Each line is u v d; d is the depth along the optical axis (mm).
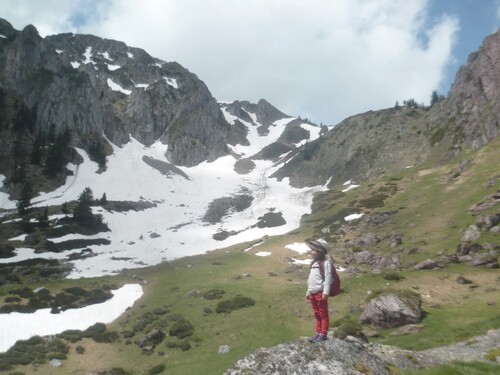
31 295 68750
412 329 37312
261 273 78562
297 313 52750
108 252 106312
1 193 136125
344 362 11539
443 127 146750
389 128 190750
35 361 48344
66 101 184875
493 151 111750
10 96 170500
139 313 64438
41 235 109500
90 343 54531
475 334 26906
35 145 156625
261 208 160625
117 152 196875
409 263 67375
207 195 180875
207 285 72688
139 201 156500
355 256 80625
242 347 46281
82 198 128500
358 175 171750
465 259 61094
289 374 10812
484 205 80750
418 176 128750
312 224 119938
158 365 45750
